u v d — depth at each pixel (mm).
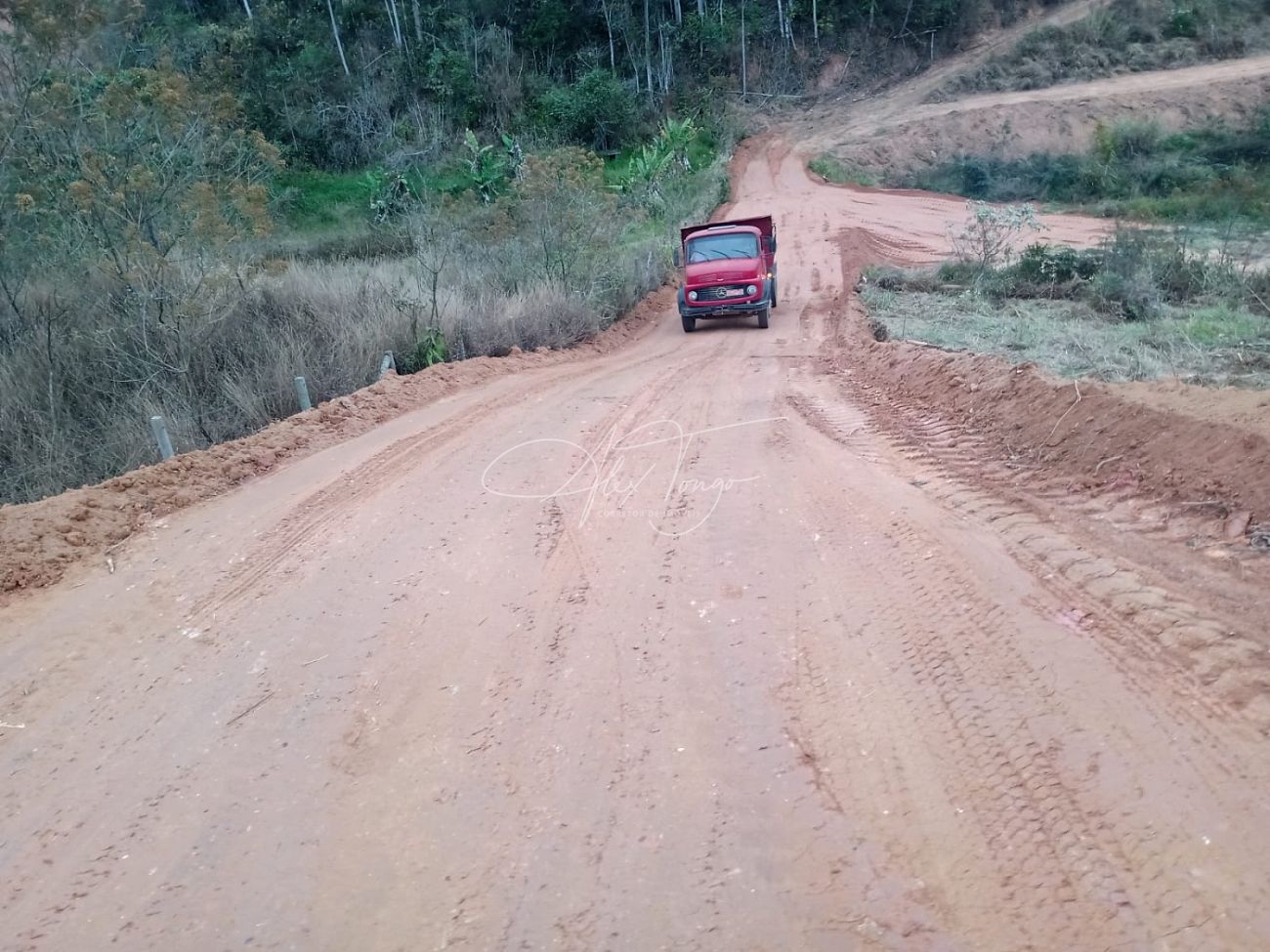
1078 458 7094
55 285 13547
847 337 16406
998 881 3270
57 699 5195
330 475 8914
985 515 6531
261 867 3764
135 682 5309
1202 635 4500
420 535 7191
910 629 5078
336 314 14828
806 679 4730
